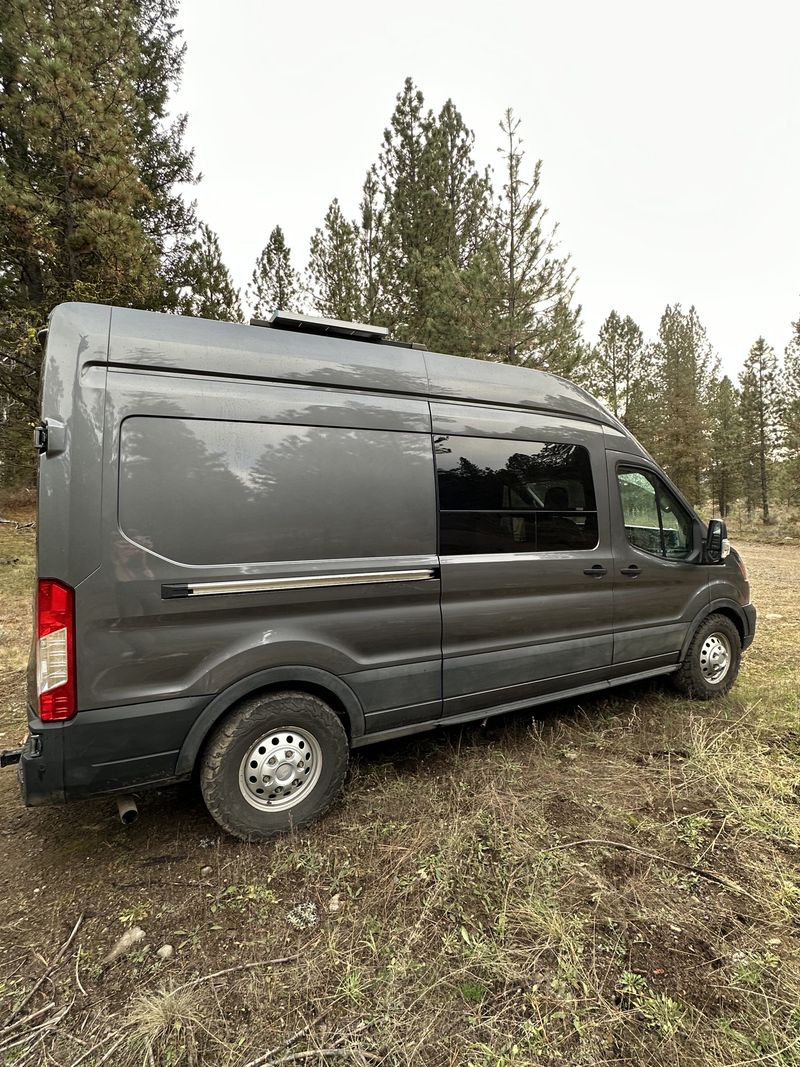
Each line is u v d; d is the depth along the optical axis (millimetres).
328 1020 1700
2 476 15055
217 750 2434
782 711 4000
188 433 2383
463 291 12117
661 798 2912
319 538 2660
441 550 3045
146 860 2471
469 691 3174
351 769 3205
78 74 8203
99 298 8758
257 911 2164
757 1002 1727
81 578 2143
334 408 2766
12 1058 1594
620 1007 1722
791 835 2586
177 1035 1656
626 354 32219
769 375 27656
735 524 27219
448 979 1832
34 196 8070
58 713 2129
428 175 14961
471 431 3229
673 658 4121
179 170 13031
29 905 2203
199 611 2355
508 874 2326
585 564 3594
